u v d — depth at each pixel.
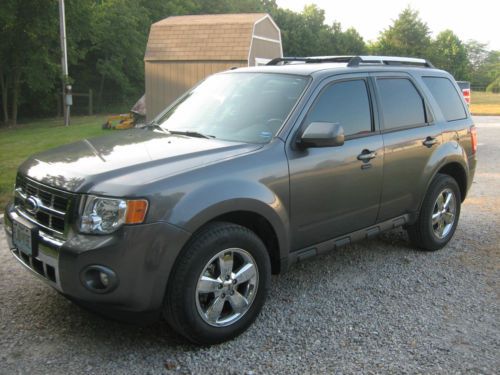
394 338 3.67
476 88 80.12
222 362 3.33
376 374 3.22
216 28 17.98
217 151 3.68
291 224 3.94
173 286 3.26
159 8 39.94
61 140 14.77
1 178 8.39
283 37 56.84
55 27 24.16
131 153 3.67
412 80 5.24
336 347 3.54
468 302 4.29
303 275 4.84
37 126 22.33
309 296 4.36
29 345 3.50
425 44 64.81
